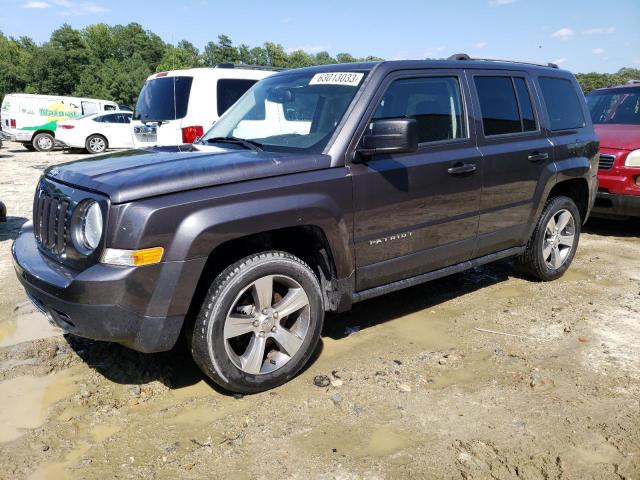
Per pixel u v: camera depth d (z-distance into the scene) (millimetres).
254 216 2965
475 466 2590
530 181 4586
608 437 2805
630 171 6605
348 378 3395
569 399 3158
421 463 2607
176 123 7891
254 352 3146
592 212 7152
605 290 5004
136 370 3498
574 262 5891
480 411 3045
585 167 5109
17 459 2637
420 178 3723
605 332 4086
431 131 3893
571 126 5105
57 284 2830
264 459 2637
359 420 2955
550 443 2758
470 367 3553
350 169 3393
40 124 20172
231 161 3115
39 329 4117
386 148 3254
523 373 3465
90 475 2527
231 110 4445
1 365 3549
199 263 2838
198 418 2979
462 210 4066
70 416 2990
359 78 3643
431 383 3350
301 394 3215
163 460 2629
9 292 4867
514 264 5238
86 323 2773
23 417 2980
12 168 14219
